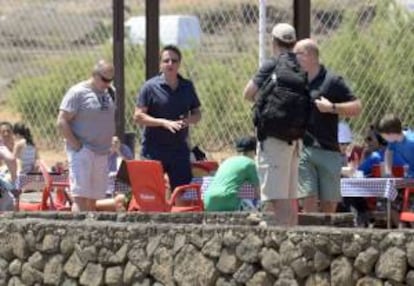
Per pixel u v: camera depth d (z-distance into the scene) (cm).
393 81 4403
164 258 2336
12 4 5394
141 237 2381
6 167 4119
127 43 5109
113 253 2423
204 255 2272
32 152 4119
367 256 2064
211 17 4978
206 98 4600
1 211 3519
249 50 4716
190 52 4825
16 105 4969
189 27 5016
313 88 3203
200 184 3588
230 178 3397
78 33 5178
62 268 2512
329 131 3209
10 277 2611
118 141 3909
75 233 2492
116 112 4169
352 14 4559
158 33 4181
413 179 3531
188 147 3566
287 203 2938
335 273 2102
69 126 3484
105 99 3512
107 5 6562
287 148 2916
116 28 4181
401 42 4434
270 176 2922
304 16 4103
